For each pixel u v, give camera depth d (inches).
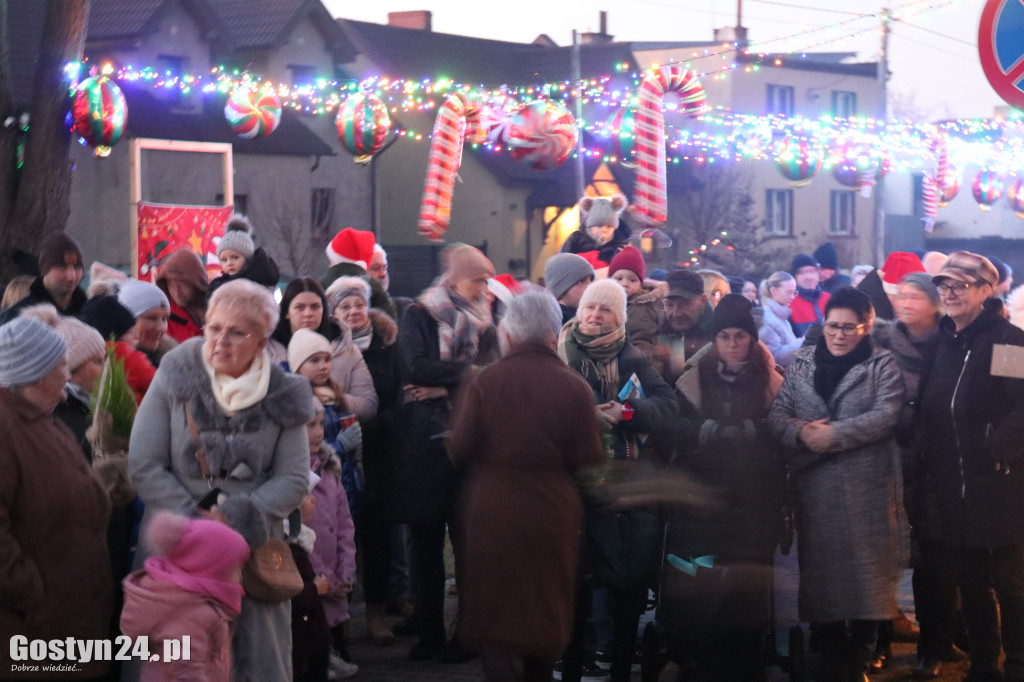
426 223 326.0
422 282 1391.5
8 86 486.9
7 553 136.9
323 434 217.2
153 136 1088.2
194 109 1174.3
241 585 157.2
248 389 160.6
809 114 1744.6
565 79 1642.5
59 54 475.8
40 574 142.0
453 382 227.8
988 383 207.0
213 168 1144.8
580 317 221.1
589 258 317.1
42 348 144.8
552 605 179.8
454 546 224.5
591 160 1512.1
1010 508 206.2
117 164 1063.6
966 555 211.3
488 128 350.0
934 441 213.2
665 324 248.1
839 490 201.8
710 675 193.9
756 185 1686.8
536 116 355.6
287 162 1227.2
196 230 443.5
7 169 479.8
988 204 591.2
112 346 173.6
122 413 169.0
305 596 183.0
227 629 152.8
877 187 1098.7
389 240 1466.5
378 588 247.1
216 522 153.4
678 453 203.2
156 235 434.6
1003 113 611.2
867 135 611.5
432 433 229.0
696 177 1558.8
